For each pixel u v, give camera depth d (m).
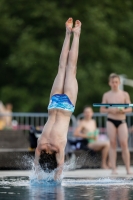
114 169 20.91
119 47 52.16
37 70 48.47
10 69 50.03
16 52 48.72
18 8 49.84
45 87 48.84
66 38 16.94
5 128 29.12
